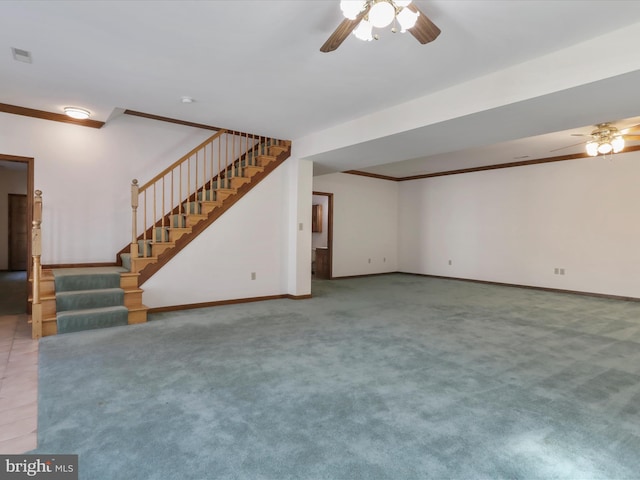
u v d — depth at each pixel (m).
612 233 6.29
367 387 2.62
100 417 2.18
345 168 6.74
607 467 1.75
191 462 1.76
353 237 8.93
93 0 2.33
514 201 7.57
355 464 1.76
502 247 7.75
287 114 4.59
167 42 2.86
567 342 3.72
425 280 8.42
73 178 4.95
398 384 2.68
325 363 3.08
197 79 3.54
